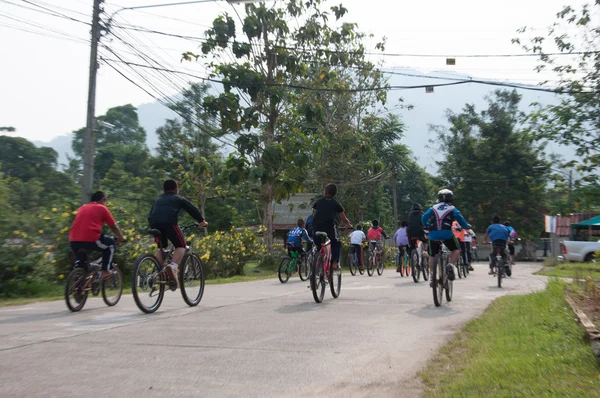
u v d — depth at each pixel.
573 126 19.70
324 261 9.85
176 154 42.84
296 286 13.55
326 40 25.84
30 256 13.16
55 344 6.00
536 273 20.00
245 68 23.69
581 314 6.63
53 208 14.66
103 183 42.56
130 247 14.80
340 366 5.13
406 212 68.75
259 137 25.08
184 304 9.34
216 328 6.97
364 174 33.81
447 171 51.97
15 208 14.35
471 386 4.25
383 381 4.65
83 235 8.84
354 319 7.73
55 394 4.27
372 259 19.73
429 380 4.65
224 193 36.56
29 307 9.47
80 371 4.91
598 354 4.81
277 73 24.78
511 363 4.83
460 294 11.36
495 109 51.72
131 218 15.82
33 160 41.50
